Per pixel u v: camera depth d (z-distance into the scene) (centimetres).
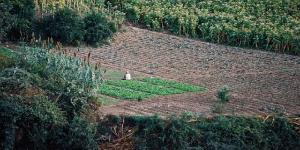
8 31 6231
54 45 6319
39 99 4178
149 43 6606
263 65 6197
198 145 4216
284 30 6762
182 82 5569
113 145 4253
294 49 6600
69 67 4622
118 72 5722
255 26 6831
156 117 4294
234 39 6738
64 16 6309
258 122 4431
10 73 4334
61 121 4178
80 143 4138
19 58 4725
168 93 5172
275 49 6644
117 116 4378
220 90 5144
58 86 4372
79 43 6353
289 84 5662
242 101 5056
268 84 5631
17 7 6288
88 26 6450
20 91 4212
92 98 4444
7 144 4053
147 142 4231
